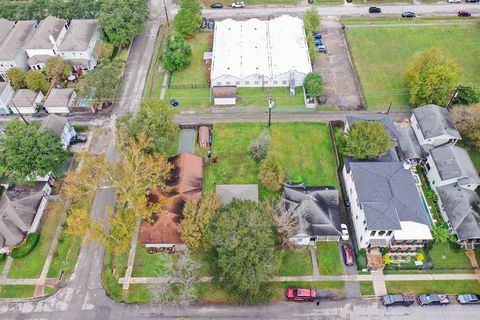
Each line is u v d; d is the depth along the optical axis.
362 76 104.69
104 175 79.94
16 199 76.75
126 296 68.25
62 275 71.31
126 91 104.06
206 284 69.12
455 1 127.00
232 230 64.69
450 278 68.88
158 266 71.19
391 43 114.06
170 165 77.38
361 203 69.62
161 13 129.38
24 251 73.06
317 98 99.69
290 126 93.31
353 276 69.56
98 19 114.06
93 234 67.50
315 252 72.38
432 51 94.56
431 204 78.50
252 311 66.25
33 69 108.62
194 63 110.94
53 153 79.69
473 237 69.69
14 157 76.19
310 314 65.69
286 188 76.94
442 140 84.12
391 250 71.12
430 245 72.38
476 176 76.69
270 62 103.69
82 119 97.44
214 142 90.75
